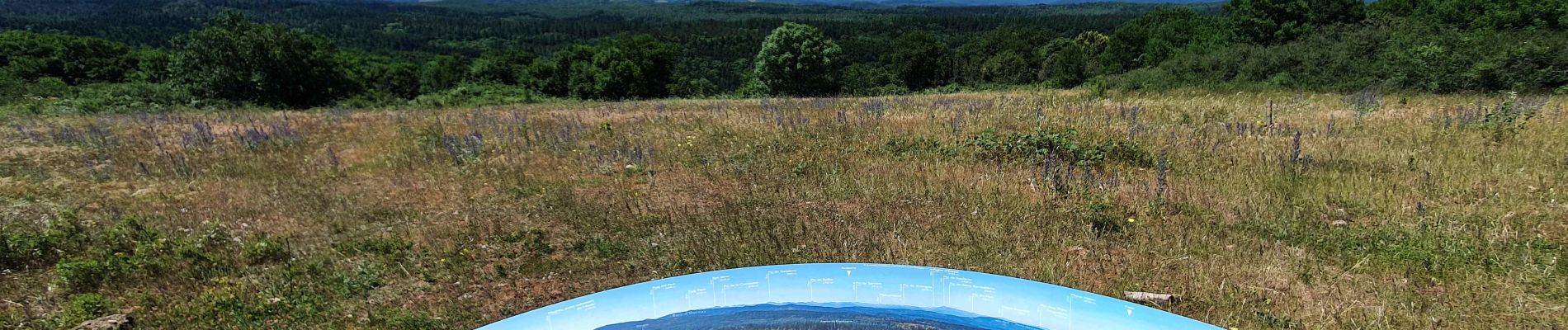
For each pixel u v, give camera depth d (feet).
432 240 19.11
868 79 222.69
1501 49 48.52
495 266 17.16
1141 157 25.12
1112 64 193.57
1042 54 260.42
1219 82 66.18
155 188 26.27
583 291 15.70
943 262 16.22
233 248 18.99
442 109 60.08
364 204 23.21
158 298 15.60
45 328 14.29
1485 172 21.17
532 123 39.88
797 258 16.90
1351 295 13.78
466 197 23.67
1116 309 11.75
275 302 15.31
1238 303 13.67
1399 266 14.94
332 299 15.62
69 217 20.49
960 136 29.35
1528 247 15.35
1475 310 12.94
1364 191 19.80
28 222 21.70
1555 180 19.86
